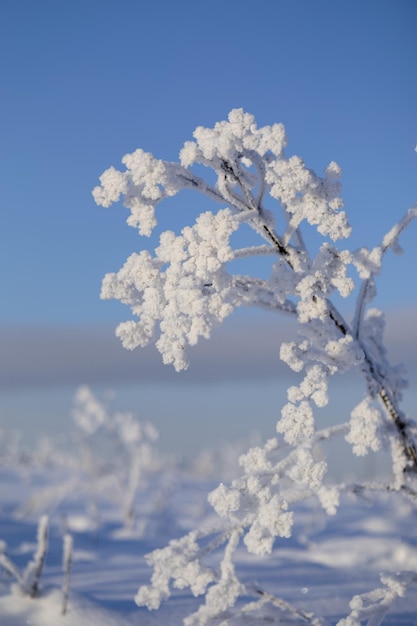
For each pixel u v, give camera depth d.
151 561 3.21
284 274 3.02
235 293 3.17
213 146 2.91
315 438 3.06
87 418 11.47
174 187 3.02
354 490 3.12
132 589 5.18
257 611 3.36
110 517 10.73
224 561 3.22
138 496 13.45
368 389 3.14
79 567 6.25
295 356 2.93
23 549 6.98
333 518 9.66
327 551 7.50
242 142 2.96
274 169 2.90
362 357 2.97
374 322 3.42
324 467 2.87
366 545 7.71
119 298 3.08
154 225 2.98
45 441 17.09
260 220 3.08
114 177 2.95
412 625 4.03
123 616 4.29
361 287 3.21
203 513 11.13
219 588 3.14
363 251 3.14
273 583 5.65
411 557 7.08
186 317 2.92
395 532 8.30
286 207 3.18
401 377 3.27
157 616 4.32
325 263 2.95
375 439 2.83
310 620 3.19
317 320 3.12
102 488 10.78
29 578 4.57
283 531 2.86
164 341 2.95
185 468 20.39
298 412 2.80
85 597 4.62
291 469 2.89
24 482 13.89
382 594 3.08
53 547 7.37
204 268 2.85
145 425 11.05
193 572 3.16
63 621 4.15
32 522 9.09
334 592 5.18
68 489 10.62
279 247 3.14
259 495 2.99
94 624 4.12
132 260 3.04
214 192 3.13
